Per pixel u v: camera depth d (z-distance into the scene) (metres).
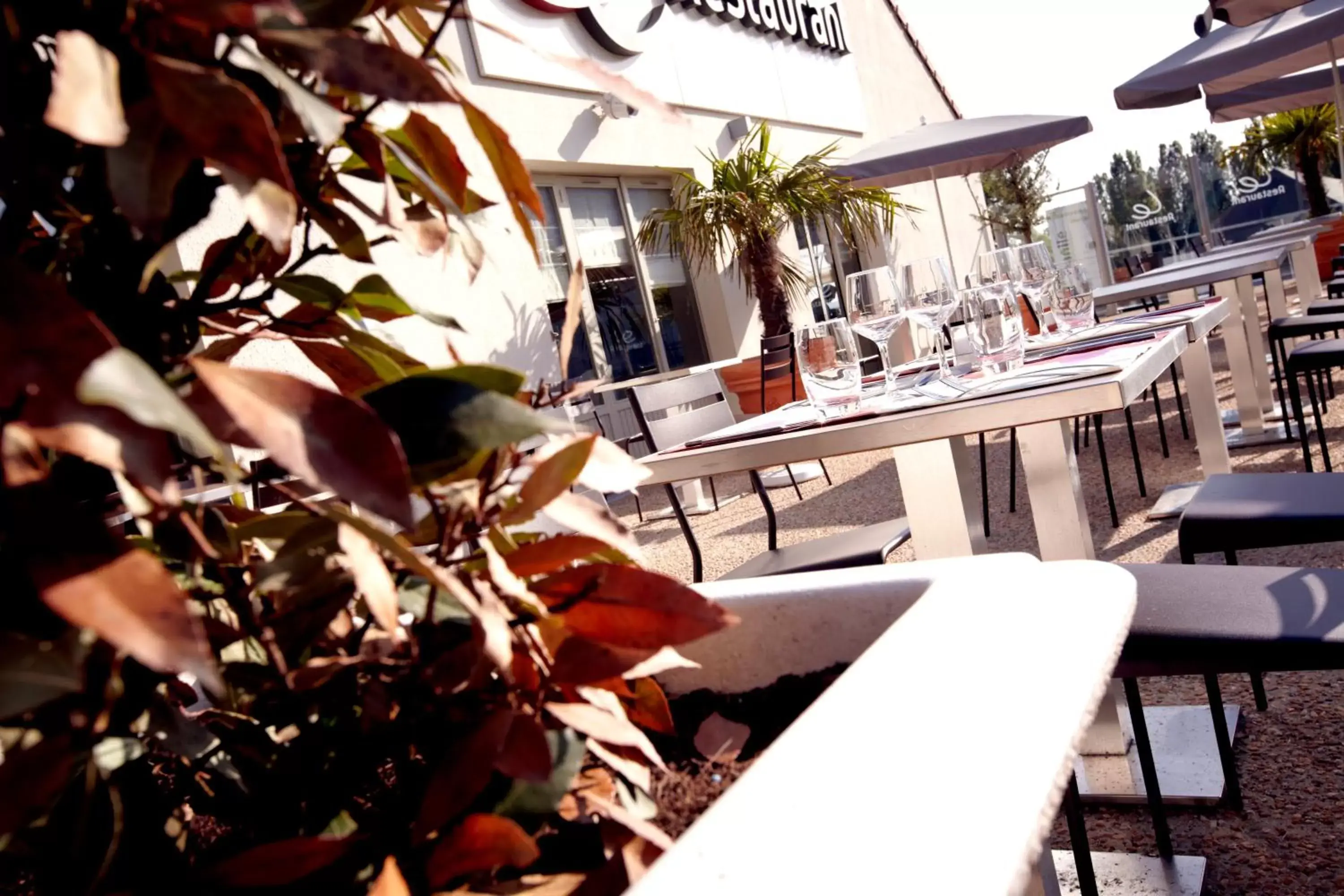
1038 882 0.77
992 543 3.77
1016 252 2.57
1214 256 7.65
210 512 0.36
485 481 0.37
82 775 0.33
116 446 0.24
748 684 0.62
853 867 0.27
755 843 0.28
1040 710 0.36
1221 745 1.73
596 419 6.84
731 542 4.76
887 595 0.59
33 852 0.32
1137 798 1.81
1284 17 5.62
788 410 2.24
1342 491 1.82
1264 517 1.75
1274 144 14.14
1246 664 1.23
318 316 0.45
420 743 0.39
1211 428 3.77
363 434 0.26
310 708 0.39
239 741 0.38
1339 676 2.19
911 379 2.27
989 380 1.83
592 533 0.39
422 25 0.40
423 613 0.40
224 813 0.38
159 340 0.35
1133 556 3.31
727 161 7.43
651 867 0.28
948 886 0.26
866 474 6.16
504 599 0.38
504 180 0.39
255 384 0.26
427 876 0.34
